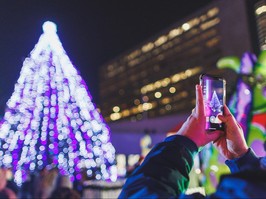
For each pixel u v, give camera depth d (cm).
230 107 842
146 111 8638
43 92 960
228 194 74
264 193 72
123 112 10100
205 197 86
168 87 8588
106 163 950
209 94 111
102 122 1010
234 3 6306
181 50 8312
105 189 623
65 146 934
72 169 884
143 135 1089
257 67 892
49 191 582
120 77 10500
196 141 95
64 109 971
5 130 871
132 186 85
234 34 6094
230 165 108
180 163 89
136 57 9938
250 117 780
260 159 109
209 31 7394
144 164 90
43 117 949
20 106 907
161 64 8962
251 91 836
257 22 2512
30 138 899
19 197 609
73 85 1010
